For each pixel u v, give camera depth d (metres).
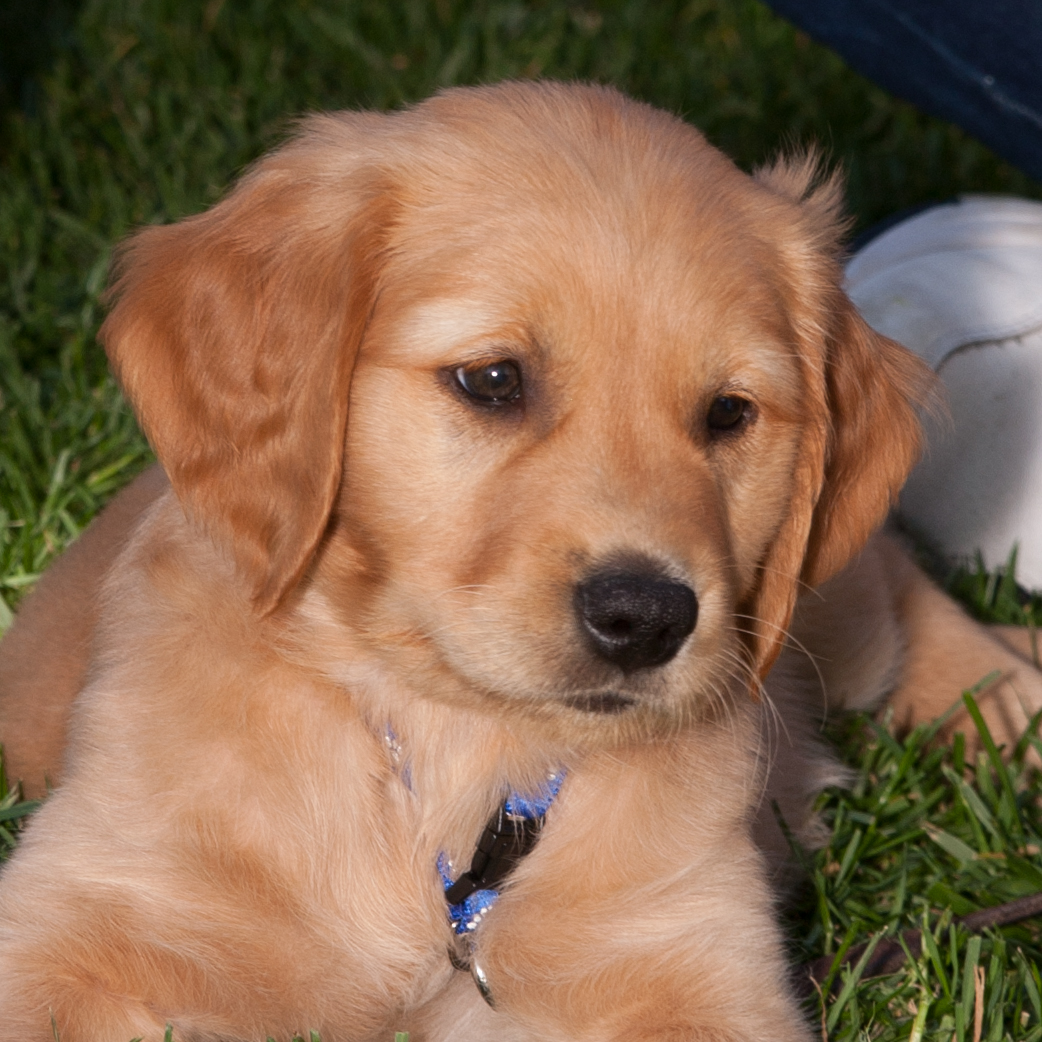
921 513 7.37
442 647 4.08
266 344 4.33
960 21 7.41
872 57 7.96
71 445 6.99
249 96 10.59
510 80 5.04
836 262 5.07
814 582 5.23
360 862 4.46
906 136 11.09
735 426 4.44
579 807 4.56
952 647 6.70
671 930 4.55
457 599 4.02
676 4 12.91
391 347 4.14
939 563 7.44
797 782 5.72
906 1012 4.72
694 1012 4.43
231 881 4.36
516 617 3.92
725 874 4.71
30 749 5.41
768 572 4.80
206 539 4.57
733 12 12.82
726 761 4.79
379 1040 4.57
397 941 4.47
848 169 10.31
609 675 3.94
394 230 4.32
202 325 4.46
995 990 4.58
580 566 3.88
